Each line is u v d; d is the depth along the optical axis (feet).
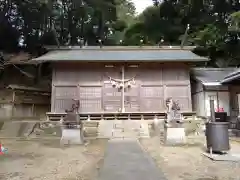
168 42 108.47
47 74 85.35
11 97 63.05
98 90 58.44
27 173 18.76
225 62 99.04
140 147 29.40
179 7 102.37
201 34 93.97
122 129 45.70
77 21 106.11
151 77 59.36
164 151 28.58
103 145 33.60
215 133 24.81
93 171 19.20
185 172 18.67
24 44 92.94
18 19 88.99
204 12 100.83
